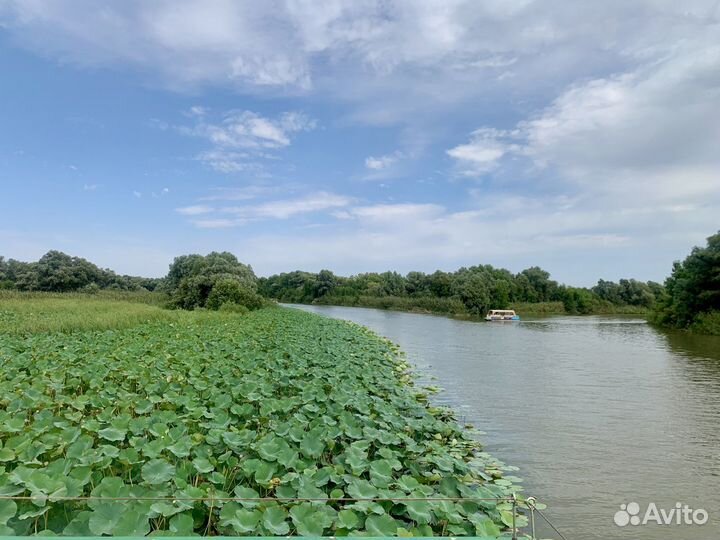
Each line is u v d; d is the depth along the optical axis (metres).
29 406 7.07
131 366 10.23
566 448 9.05
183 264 56.59
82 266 66.06
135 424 6.15
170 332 17.83
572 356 21.88
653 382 15.51
